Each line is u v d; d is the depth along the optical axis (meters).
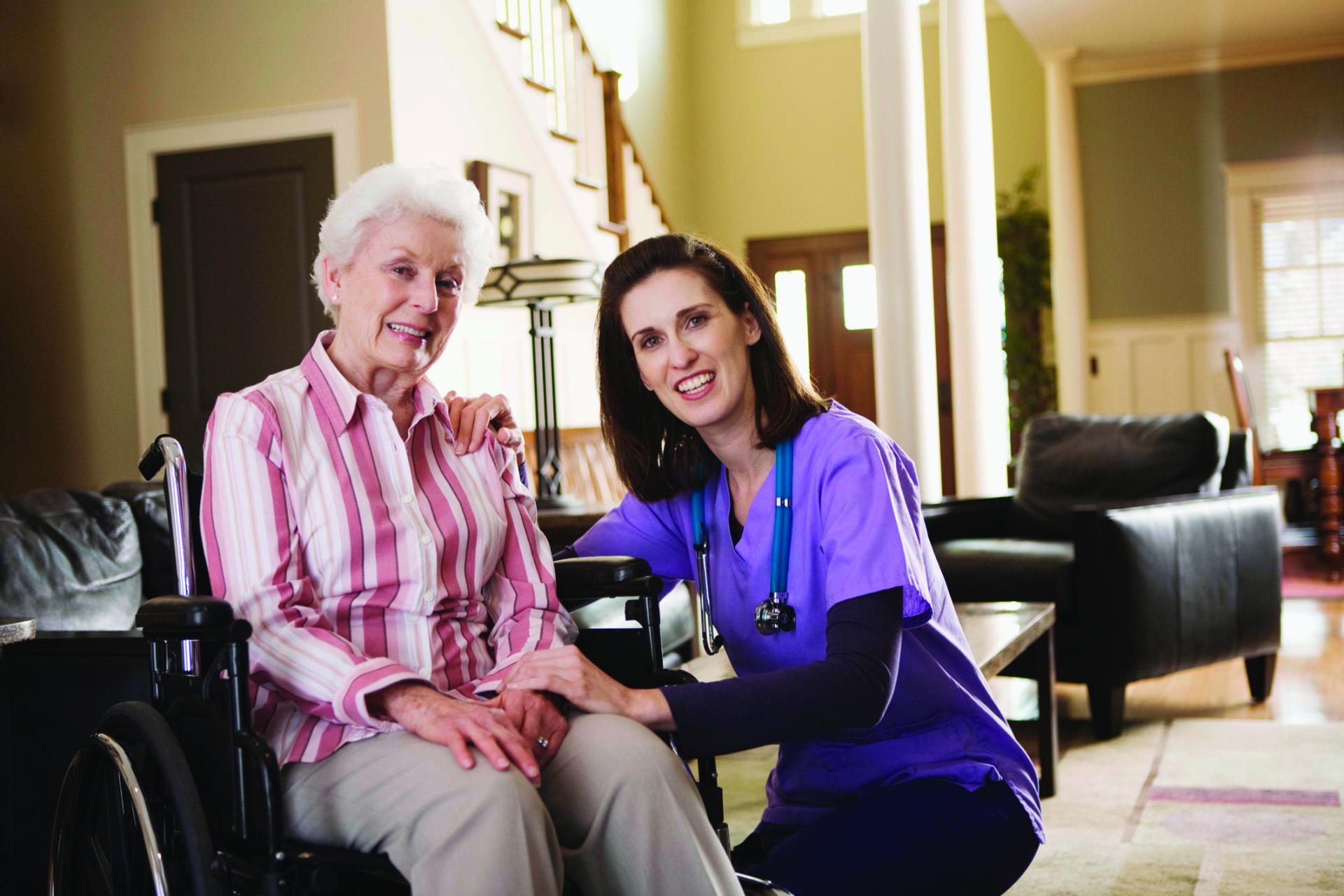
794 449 1.63
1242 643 4.12
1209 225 8.20
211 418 1.58
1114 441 4.53
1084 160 8.40
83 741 1.81
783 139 8.95
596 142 6.77
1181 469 4.36
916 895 1.58
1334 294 8.01
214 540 1.53
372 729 1.44
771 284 8.99
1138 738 3.79
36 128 5.35
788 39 8.92
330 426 1.60
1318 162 7.98
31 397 5.39
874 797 1.64
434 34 5.14
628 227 6.95
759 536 1.64
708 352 1.60
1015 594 3.88
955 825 1.58
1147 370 8.31
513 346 5.57
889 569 1.49
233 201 5.06
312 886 1.33
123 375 5.25
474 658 1.63
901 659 1.62
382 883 1.46
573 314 6.20
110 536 2.84
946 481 8.51
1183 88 8.20
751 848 1.62
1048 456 4.67
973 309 5.44
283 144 4.98
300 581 1.51
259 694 1.51
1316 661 4.83
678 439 1.77
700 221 9.12
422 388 1.73
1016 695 4.50
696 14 9.16
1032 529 4.62
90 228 5.28
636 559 1.79
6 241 5.40
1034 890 2.54
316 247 4.95
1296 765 3.40
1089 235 8.40
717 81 9.11
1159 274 8.29
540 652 1.48
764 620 1.61
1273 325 8.13
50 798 1.85
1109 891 2.52
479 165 5.31
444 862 1.31
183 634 1.40
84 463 5.32
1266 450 7.73
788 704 1.41
